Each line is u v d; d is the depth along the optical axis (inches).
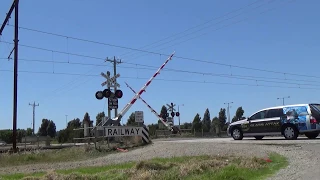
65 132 1660.9
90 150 852.6
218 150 639.8
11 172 533.3
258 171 392.8
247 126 822.5
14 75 909.2
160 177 366.3
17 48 916.6
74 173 407.2
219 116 3572.8
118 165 522.6
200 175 374.6
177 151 689.6
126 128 924.0
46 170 532.1
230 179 353.1
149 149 790.5
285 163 449.4
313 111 719.7
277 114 770.8
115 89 1173.1
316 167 397.1
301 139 738.8
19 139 1924.2
